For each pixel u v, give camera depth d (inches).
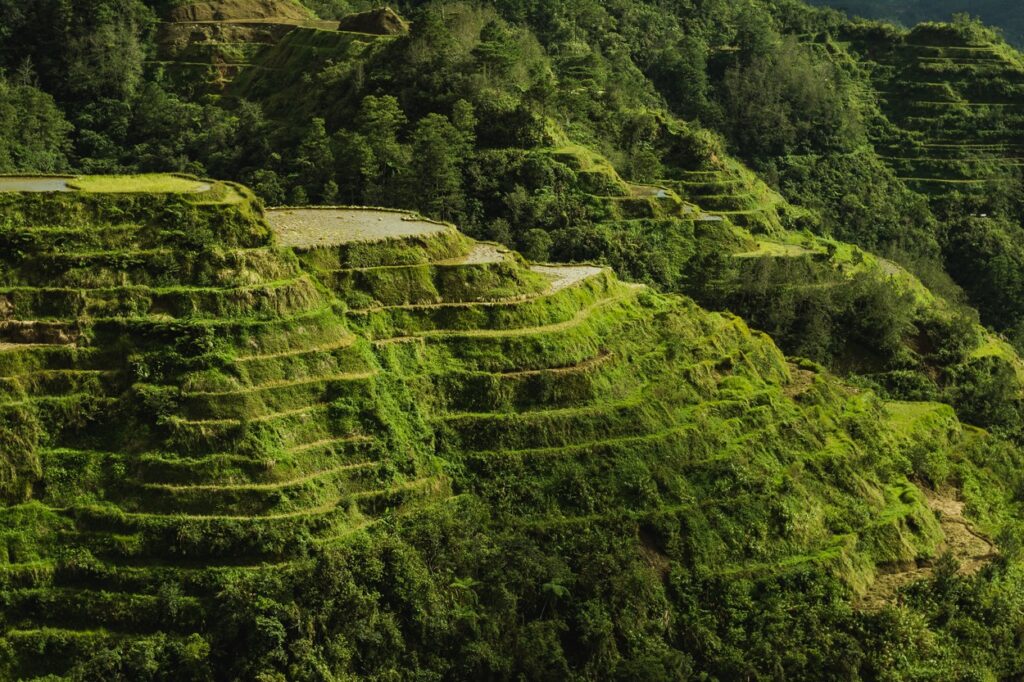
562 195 4500.5
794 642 2381.9
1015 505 3395.7
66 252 2378.2
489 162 4503.0
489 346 2650.1
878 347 4156.0
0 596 1971.0
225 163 5054.1
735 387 3016.7
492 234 4126.5
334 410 2320.4
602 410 2642.7
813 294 4163.4
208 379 2226.9
